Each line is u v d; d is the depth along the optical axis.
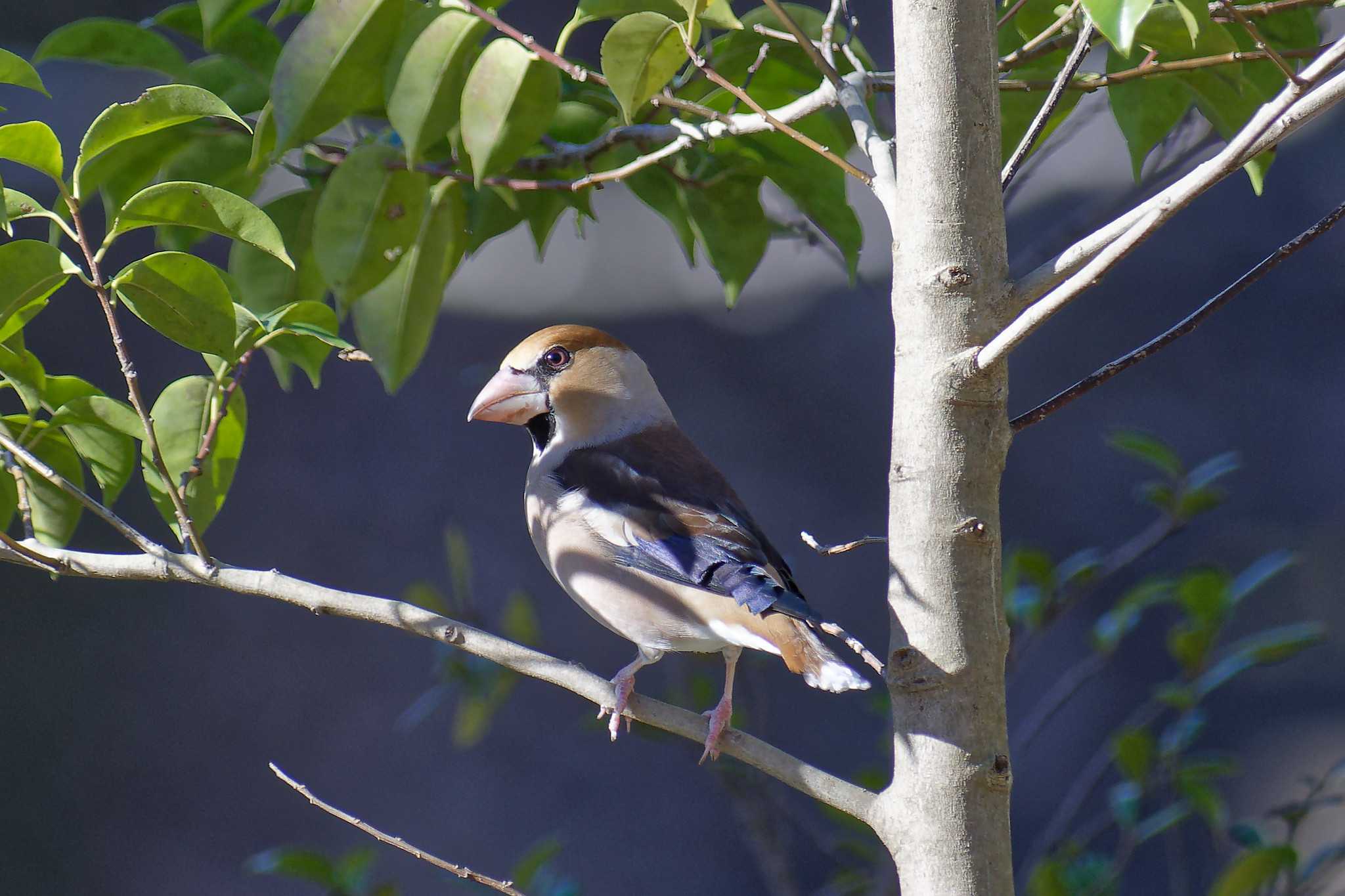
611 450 7.99
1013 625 10.80
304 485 20.59
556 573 7.78
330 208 6.36
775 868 9.54
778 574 7.39
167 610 19.67
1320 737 18.42
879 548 20.98
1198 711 9.44
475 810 19.33
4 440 5.81
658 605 7.16
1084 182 20.94
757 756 5.55
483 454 21.44
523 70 5.70
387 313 6.96
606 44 5.53
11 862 17.97
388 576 20.45
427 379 21.77
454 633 5.91
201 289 5.52
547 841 9.05
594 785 19.50
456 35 5.79
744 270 7.77
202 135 7.00
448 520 20.91
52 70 20.80
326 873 8.74
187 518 5.81
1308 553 19.61
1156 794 9.81
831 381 21.95
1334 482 20.05
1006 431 4.97
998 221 4.98
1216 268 21.06
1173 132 9.34
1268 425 20.48
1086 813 18.44
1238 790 18.14
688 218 7.69
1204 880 14.90
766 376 22.11
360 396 21.28
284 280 7.20
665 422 8.38
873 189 5.30
